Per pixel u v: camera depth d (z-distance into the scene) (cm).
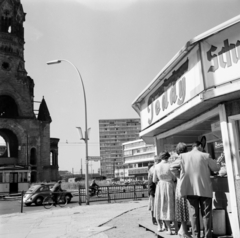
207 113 689
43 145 6562
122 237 742
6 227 1087
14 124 6206
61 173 14538
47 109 6906
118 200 2198
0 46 6456
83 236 800
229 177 593
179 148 604
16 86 6450
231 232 609
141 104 1120
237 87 538
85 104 2052
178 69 729
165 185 680
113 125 19212
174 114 747
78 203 2141
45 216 1372
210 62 595
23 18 7000
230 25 541
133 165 12862
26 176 4000
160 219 700
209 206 538
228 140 600
